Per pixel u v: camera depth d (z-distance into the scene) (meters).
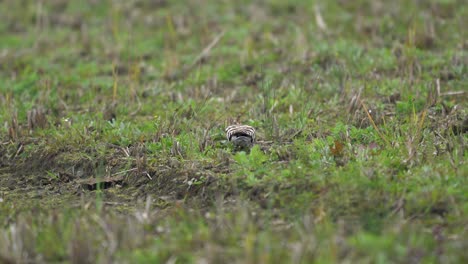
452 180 13.73
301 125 17.64
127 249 12.01
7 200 15.56
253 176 14.59
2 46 27.56
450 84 20.12
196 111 19.12
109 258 11.66
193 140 16.84
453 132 16.59
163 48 25.91
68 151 17.30
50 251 12.15
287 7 28.77
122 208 14.85
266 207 14.02
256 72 22.39
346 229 12.73
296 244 11.69
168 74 22.89
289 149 15.93
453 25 24.67
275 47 24.31
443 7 26.62
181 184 15.24
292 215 13.55
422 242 11.88
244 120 18.78
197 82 21.97
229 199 14.48
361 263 11.12
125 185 15.99
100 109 19.95
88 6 31.27
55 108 20.41
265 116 18.45
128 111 19.91
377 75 20.94
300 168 14.60
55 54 26.03
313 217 13.27
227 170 15.27
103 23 29.28
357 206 13.44
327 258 11.18
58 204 15.23
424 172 14.05
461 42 23.03
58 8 31.67
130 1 31.03
